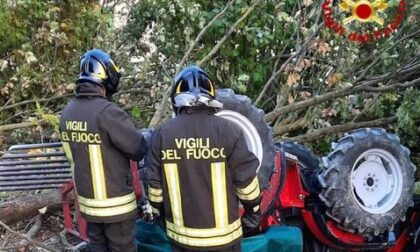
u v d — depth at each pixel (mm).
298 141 5547
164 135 2717
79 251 3373
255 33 5785
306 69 5953
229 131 2668
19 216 4508
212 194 2672
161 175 2758
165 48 6008
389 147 3252
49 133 5777
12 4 5863
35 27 6031
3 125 5836
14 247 4484
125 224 3004
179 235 2738
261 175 2996
